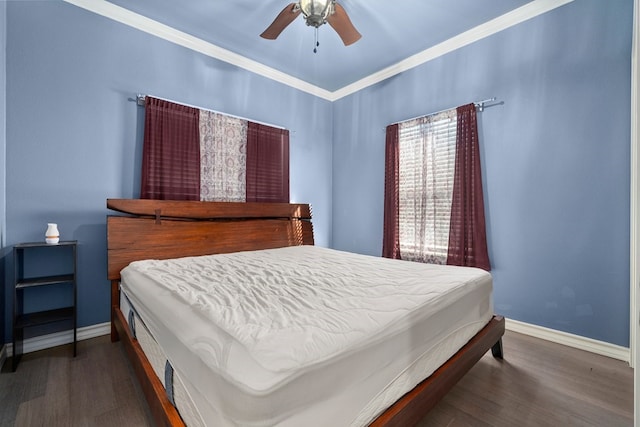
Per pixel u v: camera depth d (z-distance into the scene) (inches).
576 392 62.8
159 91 105.9
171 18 101.9
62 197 88.2
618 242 79.7
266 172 134.0
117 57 97.3
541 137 92.7
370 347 38.4
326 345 34.9
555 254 90.3
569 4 87.4
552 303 90.9
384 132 140.3
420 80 125.0
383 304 48.2
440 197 117.1
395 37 111.5
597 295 82.9
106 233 95.8
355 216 155.0
